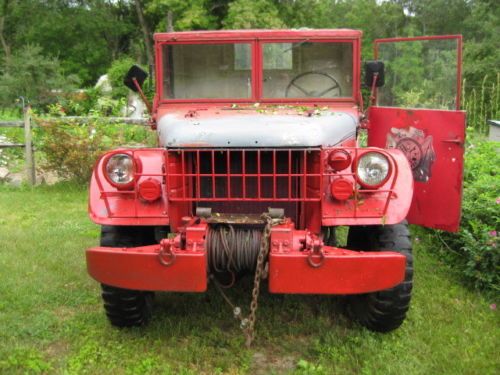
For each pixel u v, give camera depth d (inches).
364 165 153.5
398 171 165.3
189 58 209.0
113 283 145.9
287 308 188.9
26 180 407.2
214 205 164.9
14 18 1514.5
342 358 154.5
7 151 456.4
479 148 298.0
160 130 184.1
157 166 165.3
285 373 150.3
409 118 209.8
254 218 157.1
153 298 189.0
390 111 219.5
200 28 956.6
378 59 229.0
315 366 152.8
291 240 144.6
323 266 138.5
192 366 154.3
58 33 1480.1
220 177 163.2
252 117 177.0
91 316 183.0
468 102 506.9
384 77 208.5
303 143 153.3
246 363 153.9
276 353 161.6
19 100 920.3
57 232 279.3
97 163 167.6
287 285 140.4
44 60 984.3
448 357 155.6
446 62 209.8
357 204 155.1
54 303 194.7
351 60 208.2
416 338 166.2
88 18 1486.2
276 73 209.3
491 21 1169.4
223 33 206.7
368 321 168.1
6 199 355.3
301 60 208.4
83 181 393.1
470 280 208.4
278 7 959.6
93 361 155.8
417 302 191.6
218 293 200.1
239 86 209.9
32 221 305.3
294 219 164.9
